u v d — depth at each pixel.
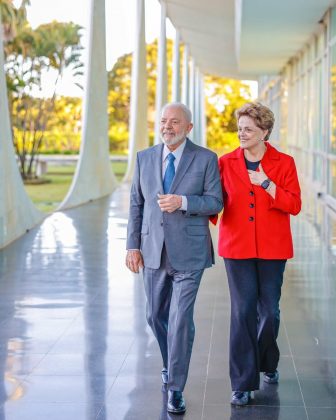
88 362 4.52
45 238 9.70
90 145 15.28
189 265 3.79
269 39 19.17
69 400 3.89
